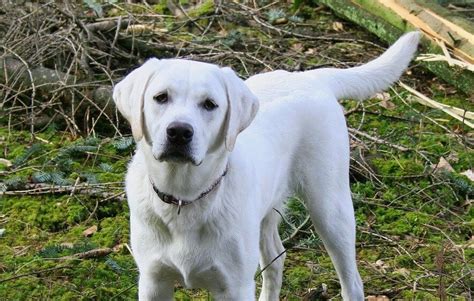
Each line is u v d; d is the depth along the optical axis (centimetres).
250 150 450
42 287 530
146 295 443
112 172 664
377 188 652
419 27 828
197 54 826
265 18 941
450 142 717
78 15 828
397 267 567
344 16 924
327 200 492
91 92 721
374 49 873
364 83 527
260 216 455
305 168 489
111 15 933
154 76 409
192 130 388
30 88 725
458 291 539
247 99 417
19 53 768
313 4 980
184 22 905
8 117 736
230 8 938
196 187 413
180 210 418
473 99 782
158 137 394
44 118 730
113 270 547
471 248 583
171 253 427
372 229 605
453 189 653
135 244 437
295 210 600
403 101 766
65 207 618
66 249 567
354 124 739
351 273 504
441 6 861
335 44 880
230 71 416
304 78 503
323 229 497
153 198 422
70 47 771
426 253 578
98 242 579
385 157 694
